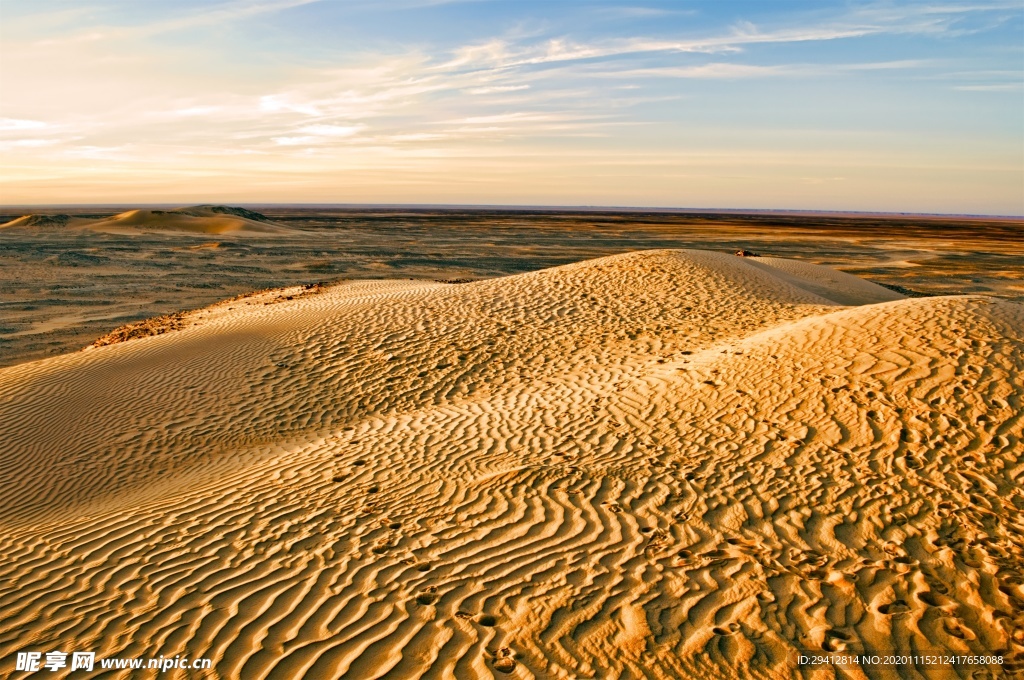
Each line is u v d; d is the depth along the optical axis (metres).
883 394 7.93
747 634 4.27
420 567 5.39
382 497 6.86
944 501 5.94
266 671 4.15
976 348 8.54
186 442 9.16
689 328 13.30
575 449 7.76
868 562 5.09
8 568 5.78
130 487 7.92
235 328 14.14
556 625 4.48
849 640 4.18
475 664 4.12
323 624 4.65
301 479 7.51
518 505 6.43
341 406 10.36
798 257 46.34
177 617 4.84
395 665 4.15
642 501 6.36
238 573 5.45
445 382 11.11
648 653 4.13
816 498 6.18
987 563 4.99
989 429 7.01
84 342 18.62
